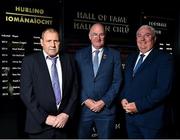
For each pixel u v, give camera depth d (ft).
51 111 8.39
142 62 9.53
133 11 13.03
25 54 10.46
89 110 9.84
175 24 14.23
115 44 12.57
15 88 10.30
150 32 9.46
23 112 10.48
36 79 8.33
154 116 9.20
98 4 12.14
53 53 8.43
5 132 10.20
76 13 11.62
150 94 9.05
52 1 11.03
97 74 9.77
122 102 9.67
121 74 9.93
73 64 8.96
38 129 8.32
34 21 10.64
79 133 10.05
